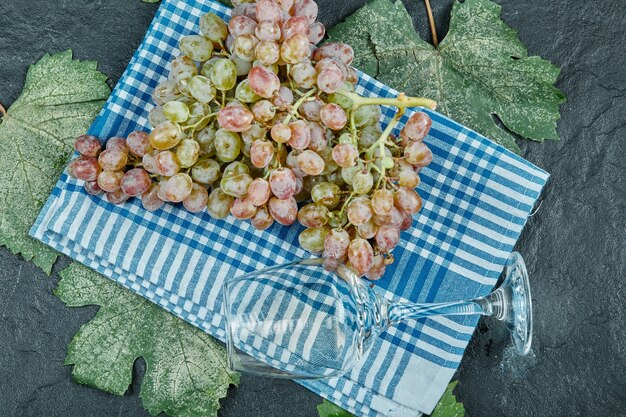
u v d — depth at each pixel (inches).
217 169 21.8
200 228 23.7
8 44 25.4
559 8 25.5
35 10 25.5
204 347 24.4
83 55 25.4
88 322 24.5
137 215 23.6
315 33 22.0
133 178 21.9
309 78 20.6
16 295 25.1
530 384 24.9
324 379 23.9
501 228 23.6
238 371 22.3
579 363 25.0
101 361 24.5
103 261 24.0
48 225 23.5
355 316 21.6
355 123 21.5
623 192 25.2
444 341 23.7
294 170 21.5
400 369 23.8
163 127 20.6
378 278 23.1
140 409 24.9
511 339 24.7
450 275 23.8
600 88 25.4
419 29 25.4
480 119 24.7
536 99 24.6
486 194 23.6
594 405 24.9
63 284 24.5
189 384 24.4
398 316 22.7
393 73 24.7
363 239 21.5
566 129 25.4
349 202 21.5
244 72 21.7
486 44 24.7
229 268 23.6
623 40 25.5
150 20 25.5
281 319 21.8
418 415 23.9
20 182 24.5
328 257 21.5
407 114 23.9
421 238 23.8
